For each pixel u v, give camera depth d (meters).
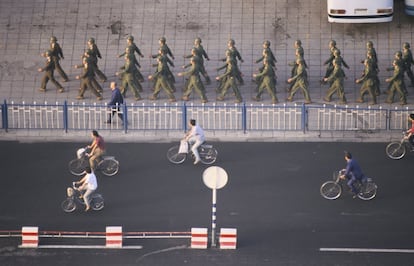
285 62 126.25
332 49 119.00
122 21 131.25
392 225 96.69
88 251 93.00
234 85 118.88
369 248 93.31
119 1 133.12
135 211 99.12
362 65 125.88
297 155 109.12
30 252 92.81
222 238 92.88
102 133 113.81
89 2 133.25
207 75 121.56
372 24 129.62
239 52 127.38
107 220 97.75
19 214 98.69
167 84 119.00
